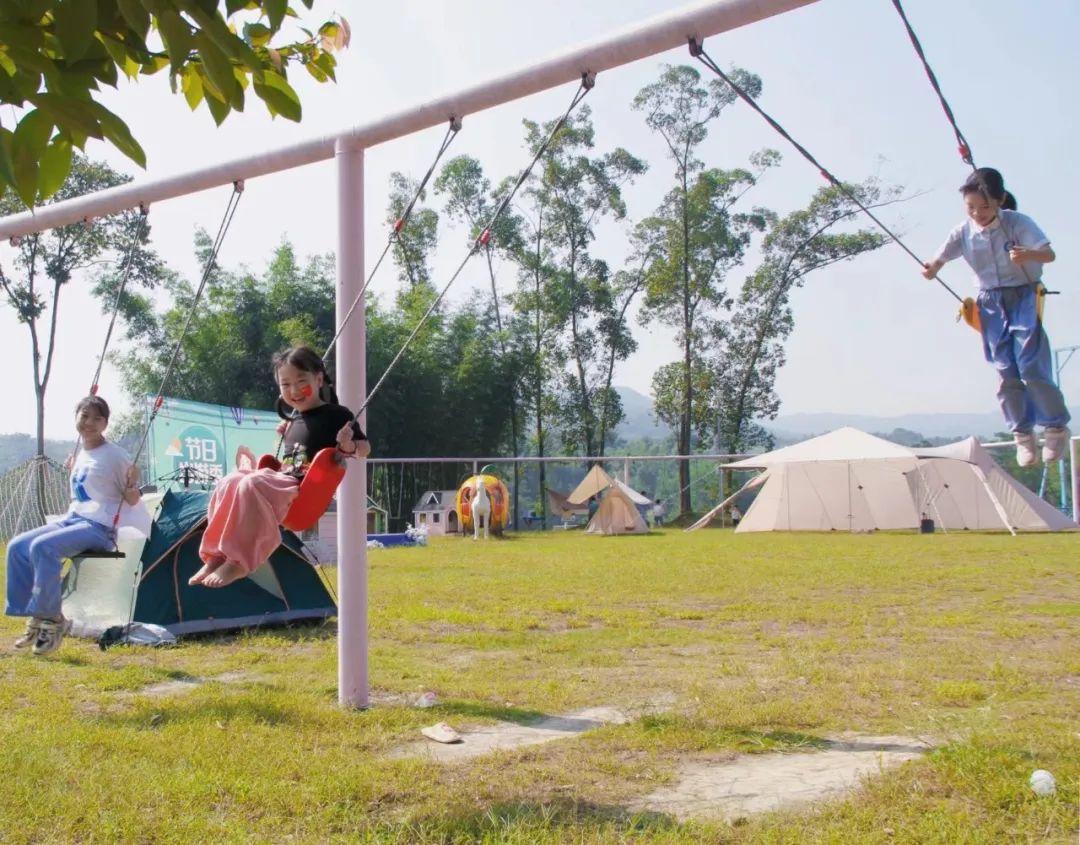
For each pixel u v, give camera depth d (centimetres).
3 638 875
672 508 5228
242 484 481
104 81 293
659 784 426
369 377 3831
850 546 2167
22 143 269
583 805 396
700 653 795
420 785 420
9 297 2683
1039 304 484
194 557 898
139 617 858
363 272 616
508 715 565
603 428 4394
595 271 4203
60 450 3036
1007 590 1255
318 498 493
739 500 4316
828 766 451
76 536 773
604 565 1706
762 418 4300
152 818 376
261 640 865
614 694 625
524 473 5047
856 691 612
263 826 374
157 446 2288
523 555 2019
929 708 566
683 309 4178
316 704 588
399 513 3903
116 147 278
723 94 3812
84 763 450
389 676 684
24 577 775
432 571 1596
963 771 410
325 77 392
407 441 3956
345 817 382
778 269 4025
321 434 524
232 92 273
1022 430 494
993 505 2833
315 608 970
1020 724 512
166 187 689
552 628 950
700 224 3997
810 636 878
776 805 393
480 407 4088
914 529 2881
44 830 366
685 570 1580
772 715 543
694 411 4281
